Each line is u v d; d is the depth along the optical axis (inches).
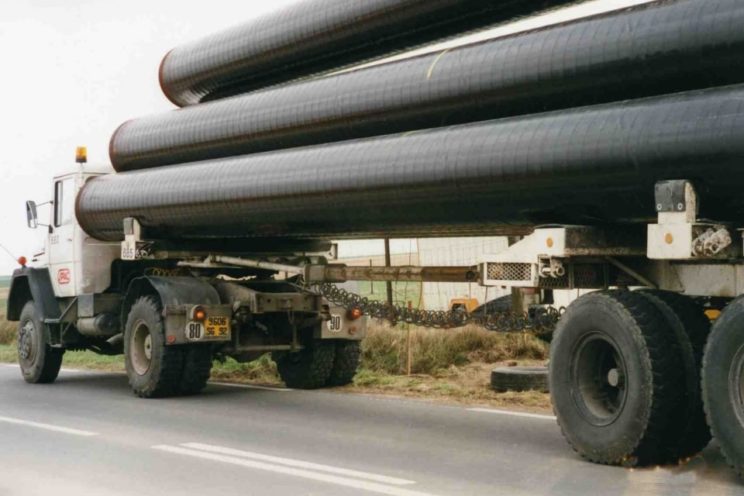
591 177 290.8
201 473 277.6
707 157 261.3
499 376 465.7
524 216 324.2
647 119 276.8
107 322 535.5
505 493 246.7
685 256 264.4
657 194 270.8
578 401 296.7
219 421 388.2
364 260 606.2
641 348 277.4
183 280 487.2
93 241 552.4
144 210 488.7
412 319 412.5
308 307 493.4
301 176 392.5
